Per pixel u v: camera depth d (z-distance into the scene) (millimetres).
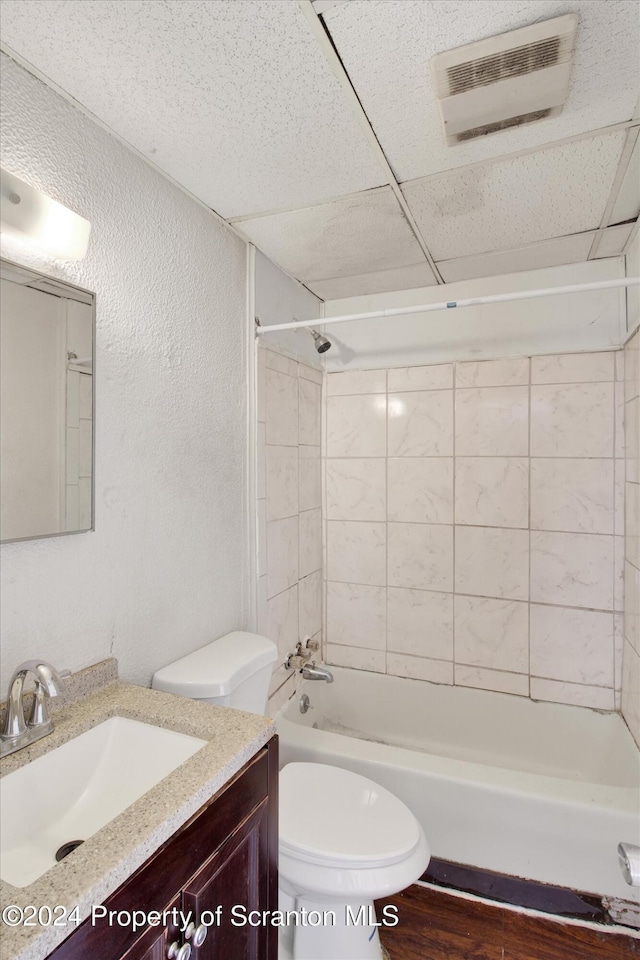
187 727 1015
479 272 2150
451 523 2312
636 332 1809
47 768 929
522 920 1496
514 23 921
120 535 1248
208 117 1156
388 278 2199
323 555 2549
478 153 1302
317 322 1780
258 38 939
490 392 2232
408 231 1745
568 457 2115
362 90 1076
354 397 2480
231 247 1735
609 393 2047
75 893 606
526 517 2186
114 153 1226
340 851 1220
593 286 1477
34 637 1030
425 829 1640
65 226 1012
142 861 696
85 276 1140
